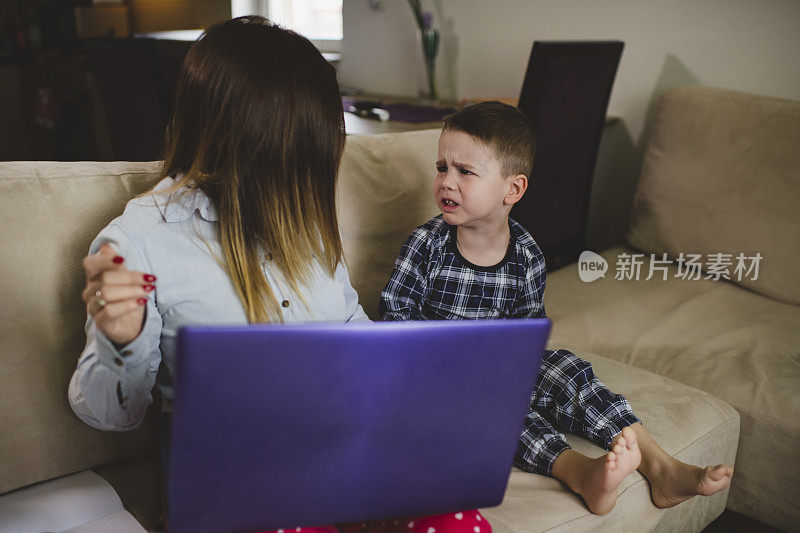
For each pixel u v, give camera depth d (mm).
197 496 631
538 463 1093
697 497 1272
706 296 1917
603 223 3082
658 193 2172
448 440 704
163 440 867
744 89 2562
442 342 635
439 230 1233
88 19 4402
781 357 1578
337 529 887
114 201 974
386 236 1375
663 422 1251
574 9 2945
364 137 1423
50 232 913
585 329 1724
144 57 2320
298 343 581
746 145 1987
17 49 4547
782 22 2412
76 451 965
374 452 677
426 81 3561
